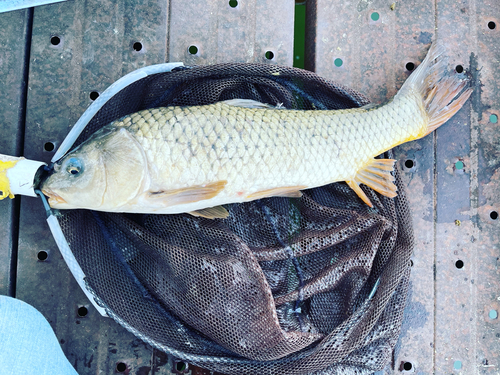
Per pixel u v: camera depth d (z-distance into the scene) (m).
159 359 0.59
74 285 0.59
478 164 0.65
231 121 0.52
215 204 0.54
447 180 0.65
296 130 0.54
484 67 0.66
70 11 0.60
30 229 0.58
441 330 0.63
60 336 0.58
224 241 0.55
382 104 0.58
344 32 0.64
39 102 0.59
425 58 0.60
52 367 0.54
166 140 0.51
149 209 0.52
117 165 0.51
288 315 0.58
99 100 0.56
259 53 0.63
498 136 0.66
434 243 0.64
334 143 0.55
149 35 0.61
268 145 0.53
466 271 0.64
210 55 0.62
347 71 0.64
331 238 0.57
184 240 0.55
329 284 0.57
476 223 0.65
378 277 0.58
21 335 0.54
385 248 0.58
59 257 0.58
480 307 0.64
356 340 0.56
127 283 0.55
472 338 0.64
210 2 0.63
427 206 0.64
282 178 0.54
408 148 0.64
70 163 0.51
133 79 0.56
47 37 0.60
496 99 0.66
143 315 0.55
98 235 0.55
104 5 0.61
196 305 0.53
